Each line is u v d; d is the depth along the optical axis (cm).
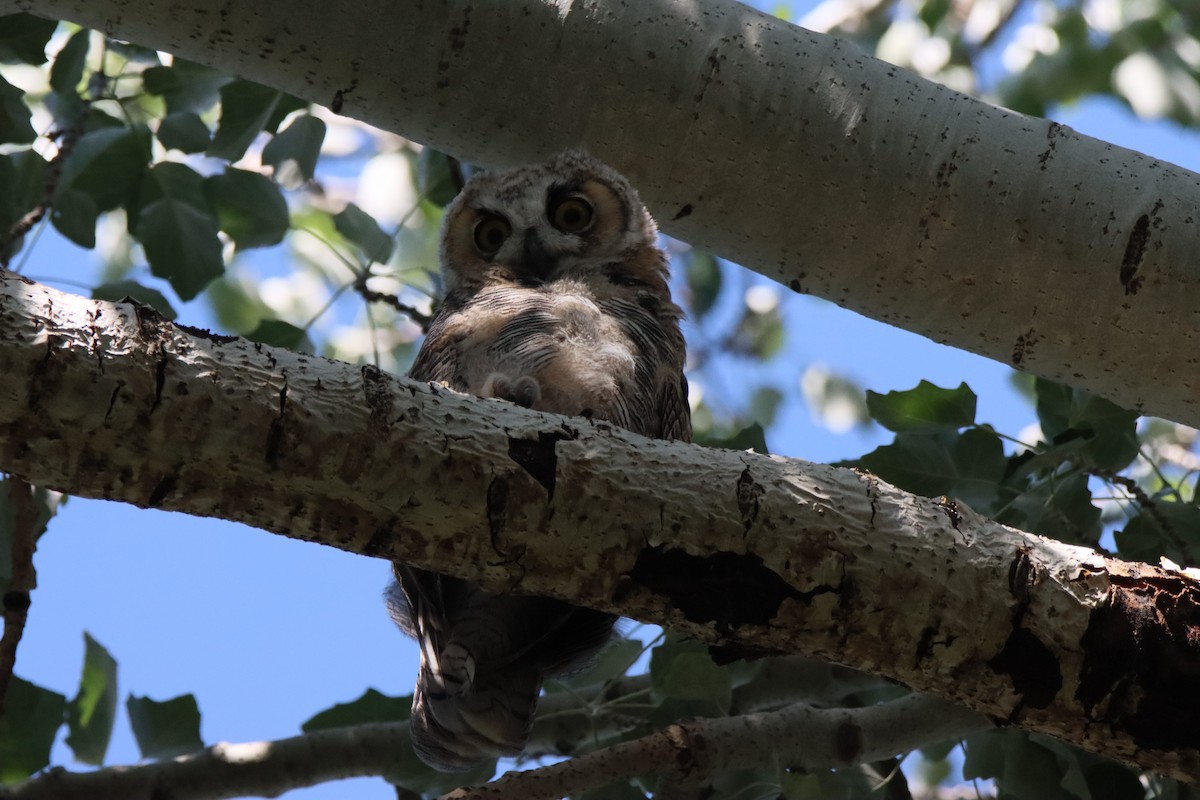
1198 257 685
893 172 704
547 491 491
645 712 899
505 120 723
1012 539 525
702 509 502
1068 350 710
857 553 509
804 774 802
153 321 460
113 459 457
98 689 878
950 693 529
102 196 984
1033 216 696
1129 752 527
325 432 471
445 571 502
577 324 805
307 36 708
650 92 711
